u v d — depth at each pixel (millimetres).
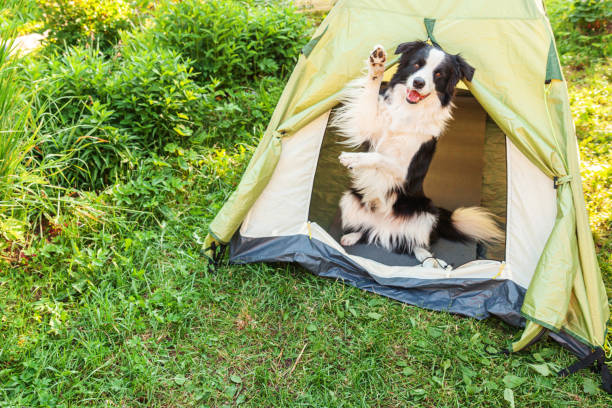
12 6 3225
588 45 3961
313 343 1896
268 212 2209
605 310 1934
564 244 1856
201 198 2506
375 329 1954
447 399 1733
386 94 2016
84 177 2443
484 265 2078
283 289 2092
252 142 2848
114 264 2096
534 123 1885
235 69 3273
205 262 2178
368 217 2199
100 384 1709
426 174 2096
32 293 1977
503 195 2053
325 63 2043
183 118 2676
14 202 2137
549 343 1926
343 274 2176
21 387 1669
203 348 1856
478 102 1989
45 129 2408
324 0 4195
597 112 3178
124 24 3408
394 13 1973
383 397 1737
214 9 3240
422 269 2139
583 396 1760
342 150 2135
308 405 1702
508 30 1887
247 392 1732
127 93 2566
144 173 2494
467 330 1967
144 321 1930
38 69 2570
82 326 1897
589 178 2672
